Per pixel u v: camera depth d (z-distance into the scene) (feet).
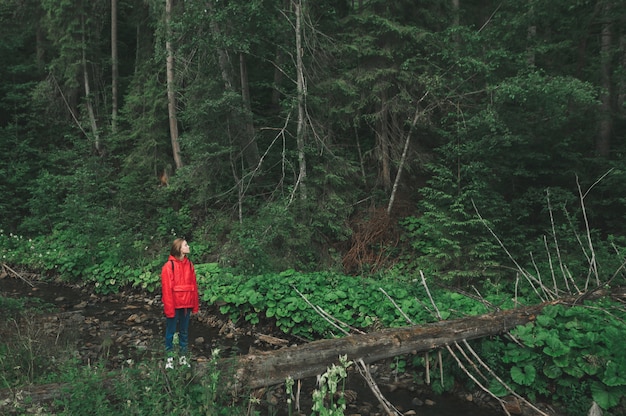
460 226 32.32
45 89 58.13
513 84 30.81
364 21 38.45
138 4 57.41
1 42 58.65
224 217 40.57
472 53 36.22
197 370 14.99
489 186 34.06
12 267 42.19
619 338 17.07
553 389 17.60
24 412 12.76
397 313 23.17
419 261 34.14
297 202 36.17
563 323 18.65
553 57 40.47
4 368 16.46
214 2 34.50
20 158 56.29
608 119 37.58
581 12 36.73
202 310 29.73
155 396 13.08
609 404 15.88
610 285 24.32
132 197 46.68
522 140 32.96
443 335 18.01
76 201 43.29
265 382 15.51
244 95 41.01
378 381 19.93
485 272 30.42
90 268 37.81
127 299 34.50
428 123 39.34
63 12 56.75
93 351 22.90
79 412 12.69
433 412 17.33
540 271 29.71
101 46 67.05
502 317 19.06
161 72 52.95
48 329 24.62
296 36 37.32
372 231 37.88
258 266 30.96
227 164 40.37
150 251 40.16
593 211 34.45
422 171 41.81
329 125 40.24
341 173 38.14
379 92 39.50
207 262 38.78
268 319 26.94
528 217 35.99
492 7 48.08
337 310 24.84
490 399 18.08
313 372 16.28
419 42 38.24
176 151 48.80
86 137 57.47
